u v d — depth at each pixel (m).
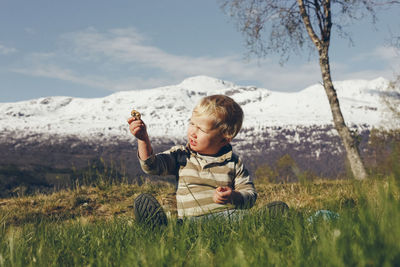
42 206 7.12
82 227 2.76
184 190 2.80
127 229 2.48
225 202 2.53
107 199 7.74
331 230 1.72
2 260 1.68
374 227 1.40
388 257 1.12
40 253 1.80
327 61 15.36
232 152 2.96
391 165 1.46
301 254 1.42
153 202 2.64
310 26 15.51
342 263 1.19
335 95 14.98
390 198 1.40
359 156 13.37
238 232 2.04
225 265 1.34
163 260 1.47
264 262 1.38
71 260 1.85
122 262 1.58
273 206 2.69
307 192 6.62
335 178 7.99
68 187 8.85
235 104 2.85
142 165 2.71
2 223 2.65
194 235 2.05
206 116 2.73
